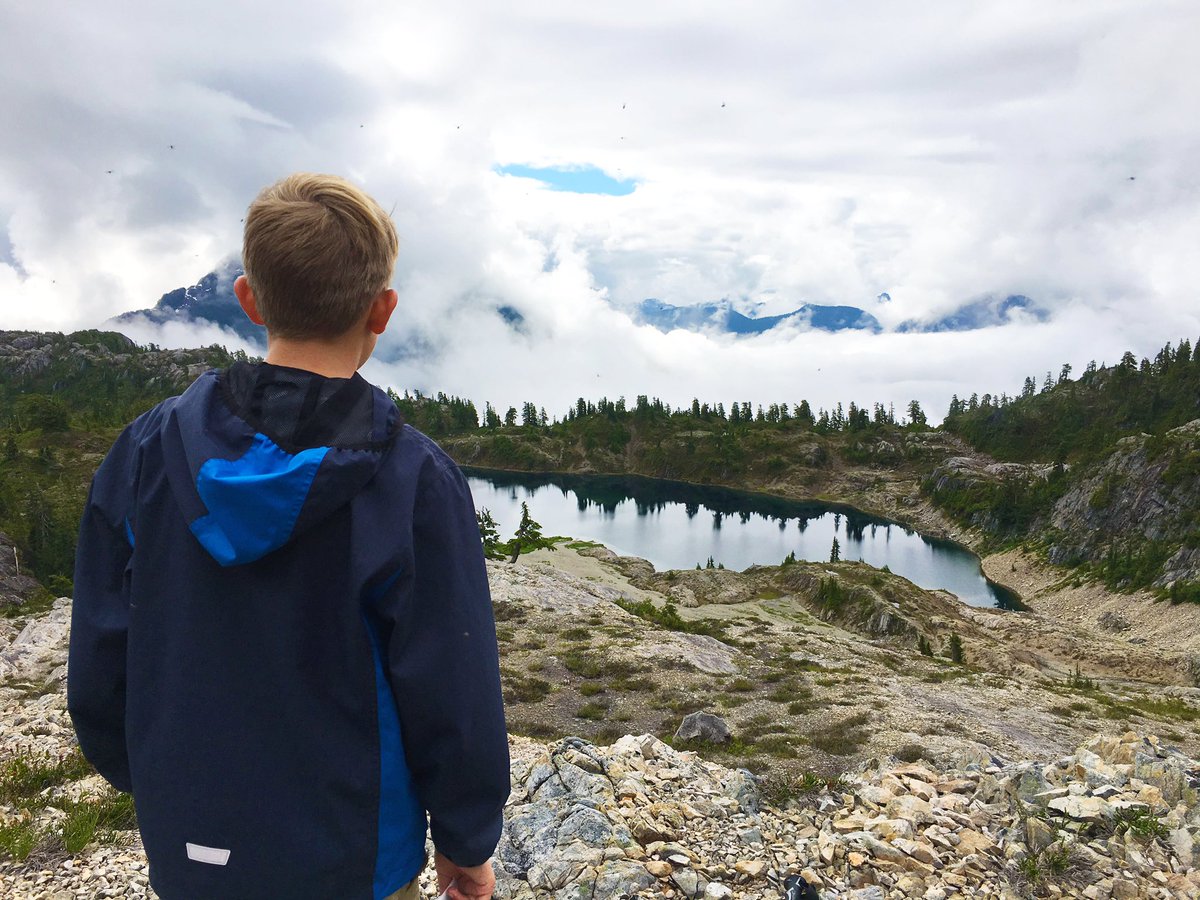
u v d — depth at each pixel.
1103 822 6.11
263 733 1.59
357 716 1.62
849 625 100.62
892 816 6.58
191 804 1.59
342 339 1.79
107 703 1.79
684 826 6.34
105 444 164.25
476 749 1.73
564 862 5.69
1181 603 123.25
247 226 1.73
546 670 34.12
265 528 1.51
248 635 1.59
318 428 1.61
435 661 1.66
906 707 28.59
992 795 7.01
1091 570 160.50
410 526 1.66
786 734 24.39
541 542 132.75
